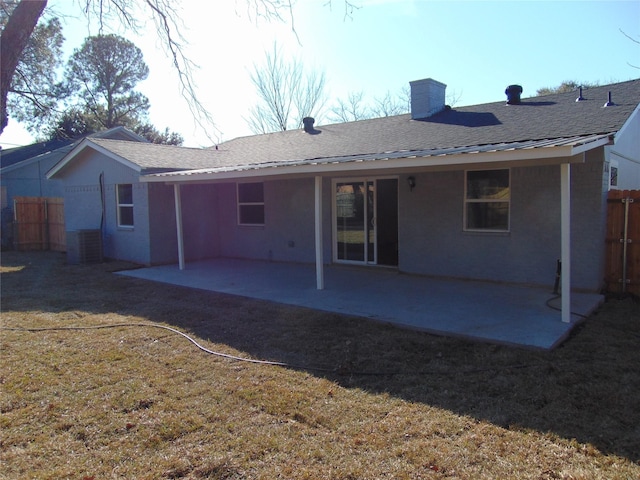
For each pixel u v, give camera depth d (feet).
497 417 11.91
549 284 27.35
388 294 26.86
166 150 46.62
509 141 25.63
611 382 13.99
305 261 40.06
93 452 10.59
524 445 10.56
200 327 20.86
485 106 38.50
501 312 22.18
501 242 28.99
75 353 17.47
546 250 27.35
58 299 27.35
